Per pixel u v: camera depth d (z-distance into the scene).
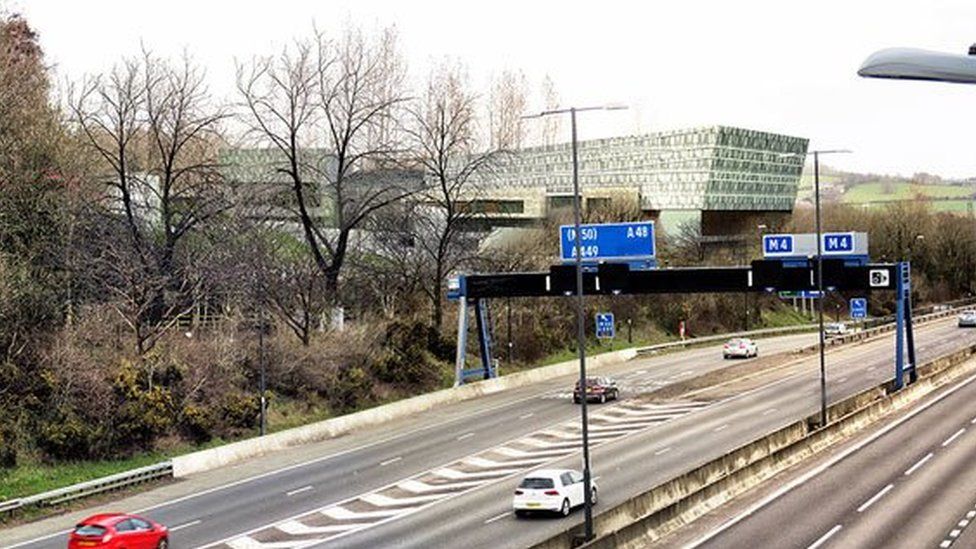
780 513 36.09
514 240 107.75
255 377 59.88
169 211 66.19
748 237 134.25
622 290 63.41
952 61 13.40
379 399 65.38
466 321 70.56
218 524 38.31
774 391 69.12
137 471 45.50
